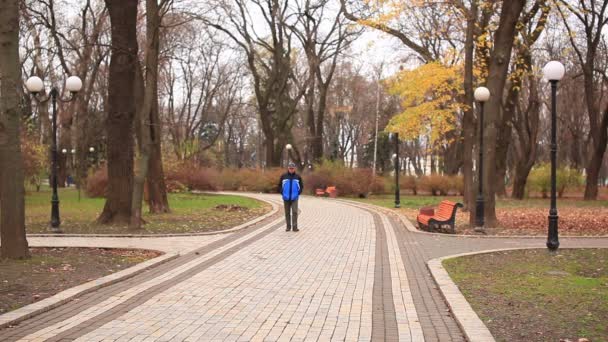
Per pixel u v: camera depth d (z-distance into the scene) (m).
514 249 12.78
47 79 43.06
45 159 34.09
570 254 12.02
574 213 23.91
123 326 6.56
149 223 18.55
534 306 7.32
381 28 24.92
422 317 7.05
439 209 18.42
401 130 28.19
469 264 10.74
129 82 17.59
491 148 17.92
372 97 65.56
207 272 10.06
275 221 20.44
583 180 41.78
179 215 22.00
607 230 17.08
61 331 6.33
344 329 6.50
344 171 41.91
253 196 39.41
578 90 50.41
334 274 9.94
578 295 7.90
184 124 62.28
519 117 38.31
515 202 33.47
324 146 74.44
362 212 25.36
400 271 10.25
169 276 9.66
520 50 25.08
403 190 46.81
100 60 34.09
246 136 93.31
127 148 17.91
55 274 9.51
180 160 42.38
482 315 6.91
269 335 6.25
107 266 10.38
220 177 50.03
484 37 22.31
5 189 10.85
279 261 11.34
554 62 12.88
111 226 17.45
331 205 30.30
